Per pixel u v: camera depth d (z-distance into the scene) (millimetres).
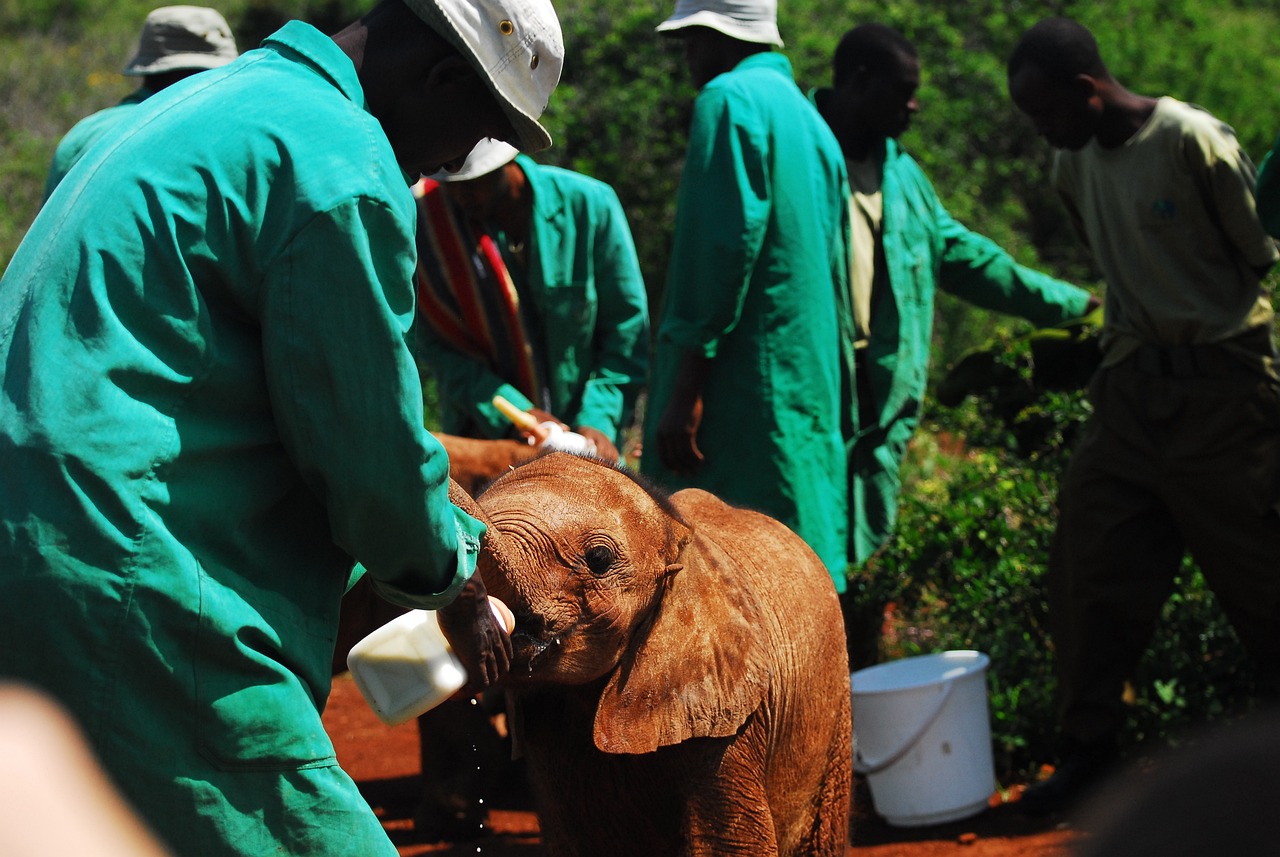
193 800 2215
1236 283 4988
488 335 5629
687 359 5004
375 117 2529
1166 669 5590
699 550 3229
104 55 17719
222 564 2275
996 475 6207
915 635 6305
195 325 2234
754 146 4918
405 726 6680
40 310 2213
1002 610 5848
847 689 3711
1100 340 5324
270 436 2332
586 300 5703
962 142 12828
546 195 5578
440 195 5621
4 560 2131
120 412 2174
